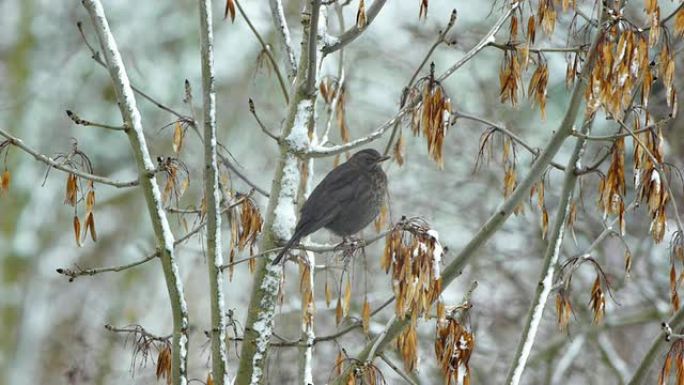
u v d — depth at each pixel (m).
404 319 8.49
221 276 8.72
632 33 7.81
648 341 18.81
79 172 8.43
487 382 16.70
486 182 17.67
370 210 10.52
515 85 8.88
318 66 9.26
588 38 9.66
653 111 15.58
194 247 18.94
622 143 8.59
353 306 16.06
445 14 19.38
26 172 19.66
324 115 18.45
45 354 19.22
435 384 15.70
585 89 8.40
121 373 18.23
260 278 9.09
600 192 8.72
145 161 8.70
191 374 18.11
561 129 8.66
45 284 19.53
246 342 9.04
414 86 8.87
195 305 19.09
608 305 16.25
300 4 19.75
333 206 10.23
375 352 8.75
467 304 8.61
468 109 18.58
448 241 17.86
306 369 9.42
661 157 8.50
